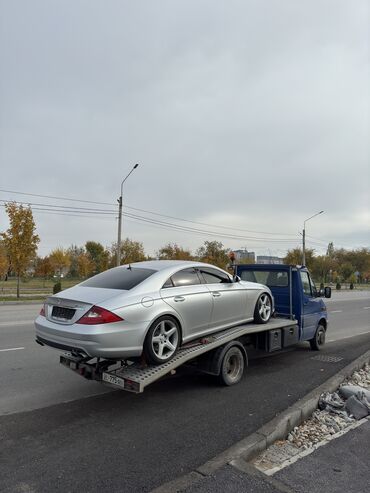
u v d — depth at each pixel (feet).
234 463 11.08
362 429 14.40
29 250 75.77
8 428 13.98
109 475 10.79
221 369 19.24
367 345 33.40
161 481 10.54
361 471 11.19
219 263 163.63
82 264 199.00
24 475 10.74
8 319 42.39
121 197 92.68
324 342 31.76
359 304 83.41
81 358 16.44
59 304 16.07
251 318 22.57
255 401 17.48
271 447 12.66
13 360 23.68
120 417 15.24
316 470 11.18
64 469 11.09
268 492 9.81
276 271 27.86
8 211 74.49
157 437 13.37
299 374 22.80
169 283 17.81
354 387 18.21
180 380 20.70
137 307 15.65
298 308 26.96
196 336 18.63
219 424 14.65
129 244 152.56
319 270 239.50
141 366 16.08
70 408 16.15
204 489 9.83
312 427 14.56
